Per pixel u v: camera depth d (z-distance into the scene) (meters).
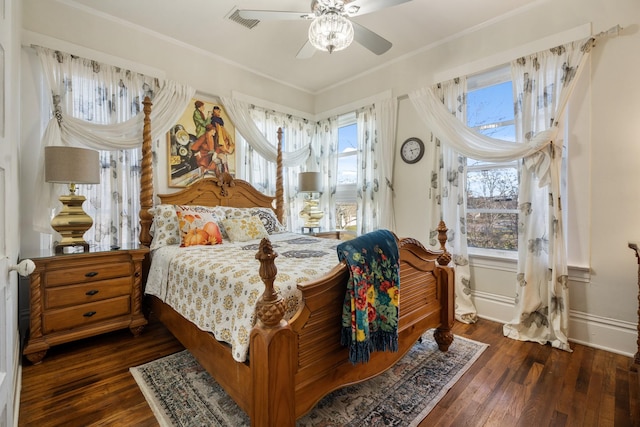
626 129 2.23
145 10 2.77
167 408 1.60
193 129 3.42
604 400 1.68
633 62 2.21
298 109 4.52
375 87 3.92
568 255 2.47
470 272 3.05
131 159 2.91
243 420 1.51
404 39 3.23
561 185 2.51
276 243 2.77
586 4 2.38
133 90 2.95
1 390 0.89
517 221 2.89
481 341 2.45
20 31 2.27
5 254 1.03
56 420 1.52
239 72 3.84
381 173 3.77
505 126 2.93
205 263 1.95
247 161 3.88
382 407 1.62
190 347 1.93
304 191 4.06
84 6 2.68
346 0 2.06
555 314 2.41
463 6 2.69
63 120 2.49
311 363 1.35
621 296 2.27
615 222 2.29
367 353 1.41
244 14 2.17
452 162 3.11
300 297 1.46
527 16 2.67
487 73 2.99
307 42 2.48
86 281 2.26
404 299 1.90
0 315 0.93
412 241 1.97
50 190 2.39
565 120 2.48
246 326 1.38
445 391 1.77
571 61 2.40
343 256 1.47
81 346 2.32
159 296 2.34
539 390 1.78
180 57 3.32
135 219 2.92
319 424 1.49
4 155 1.01
